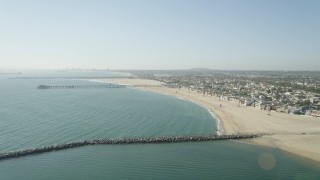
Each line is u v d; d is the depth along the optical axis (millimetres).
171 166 70562
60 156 76812
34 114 136625
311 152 80875
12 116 130875
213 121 125125
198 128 111938
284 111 148125
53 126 110938
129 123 119438
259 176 64750
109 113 141750
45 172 66250
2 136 95312
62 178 63000
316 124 115438
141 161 73875
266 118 129250
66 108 157000
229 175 65188
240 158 76688
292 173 66688
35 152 78688
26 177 63406
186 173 66250
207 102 185000
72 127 109875
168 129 110250
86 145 86500
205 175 65062
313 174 66125
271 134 99875
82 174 65250
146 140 90750
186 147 86312
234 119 127875
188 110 154625
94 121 121875
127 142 89438
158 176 64375
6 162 72000
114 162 73062
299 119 126250
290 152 81312
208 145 88562
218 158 76562
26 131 102375
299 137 95375
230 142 91750
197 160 74938
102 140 89500
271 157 77312
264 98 194750
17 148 83062
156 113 144125
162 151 82312
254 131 104500
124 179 62656
